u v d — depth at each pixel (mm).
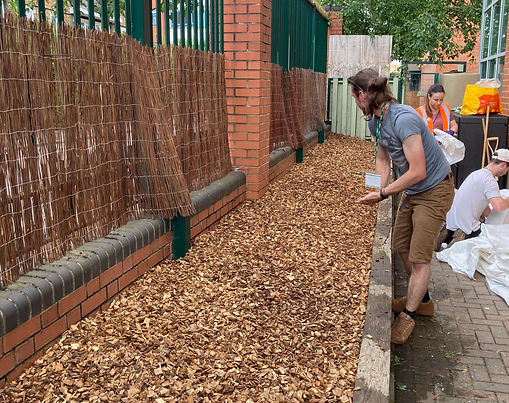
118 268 3639
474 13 16078
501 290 4914
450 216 6020
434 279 5328
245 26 6109
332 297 4066
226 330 3430
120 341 3127
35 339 2838
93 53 3480
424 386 3568
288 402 2727
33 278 2932
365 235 5574
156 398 2670
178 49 4781
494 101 8242
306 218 6008
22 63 2863
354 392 2857
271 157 7461
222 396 2740
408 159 3572
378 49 15414
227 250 4848
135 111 4004
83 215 3496
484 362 3842
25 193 2934
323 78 12383
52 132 3131
